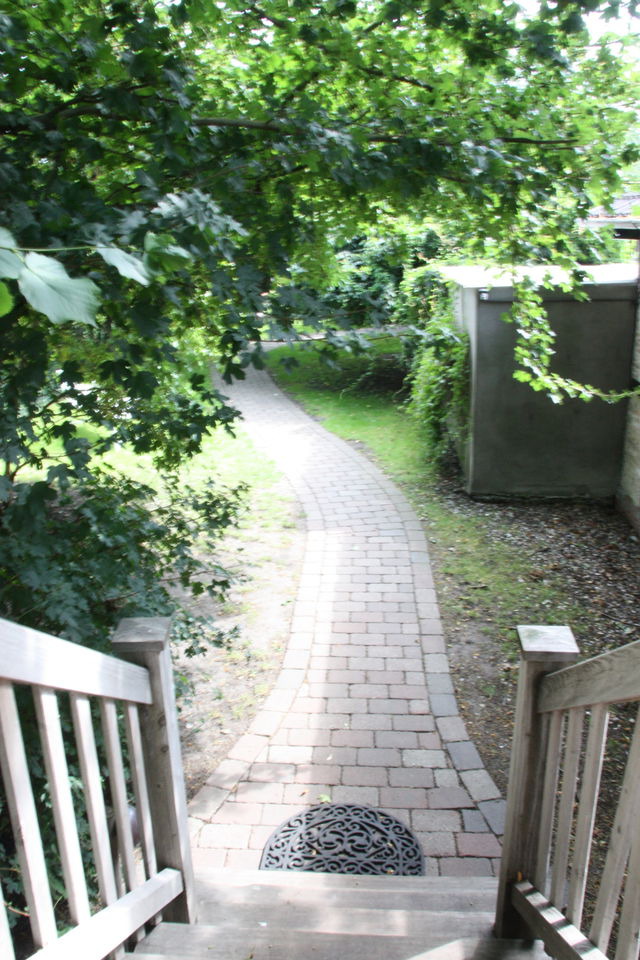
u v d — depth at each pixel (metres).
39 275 0.91
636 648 1.58
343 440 10.70
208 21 2.69
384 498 8.30
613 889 1.74
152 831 2.40
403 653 5.19
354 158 2.72
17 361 2.26
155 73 2.47
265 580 6.40
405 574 6.44
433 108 3.05
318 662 5.10
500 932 2.45
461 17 2.73
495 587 6.18
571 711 1.98
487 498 8.07
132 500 4.18
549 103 3.20
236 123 2.74
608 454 7.75
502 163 2.94
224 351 2.58
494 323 7.44
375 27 2.95
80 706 1.78
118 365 2.40
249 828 3.63
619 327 7.32
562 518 7.58
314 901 2.82
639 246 7.06
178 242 2.06
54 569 2.82
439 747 4.21
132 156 2.80
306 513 7.92
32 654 1.49
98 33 2.45
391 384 13.69
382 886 3.09
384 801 3.80
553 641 2.18
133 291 2.26
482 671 4.96
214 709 4.63
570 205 3.52
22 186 2.22
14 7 2.38
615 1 2.62
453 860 3.40
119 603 3.77
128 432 3.16
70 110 2.55
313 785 3.93
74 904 1.74
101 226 1.87
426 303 8.48
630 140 3.29
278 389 14.16
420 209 3.47
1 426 2.30
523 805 2.30
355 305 2.73
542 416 7.72
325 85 3.13
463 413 8.30
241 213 2.81
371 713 4.53
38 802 2.89
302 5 2.75
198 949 2.33
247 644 5.38
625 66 3.08
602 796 3.79
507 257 3.68
